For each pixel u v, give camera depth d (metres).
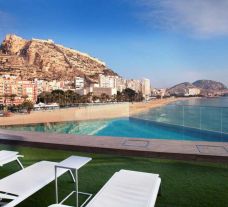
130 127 15.73
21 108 50.00
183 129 11.15
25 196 2.38
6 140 5.91
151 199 2.21
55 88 116.56
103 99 108.88
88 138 5.98
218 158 4.31
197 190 3.11
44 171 2.94
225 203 2.75
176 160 4.50
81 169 3.99
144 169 4.01
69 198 2.91
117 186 2.44
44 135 6.46
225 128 8.97
